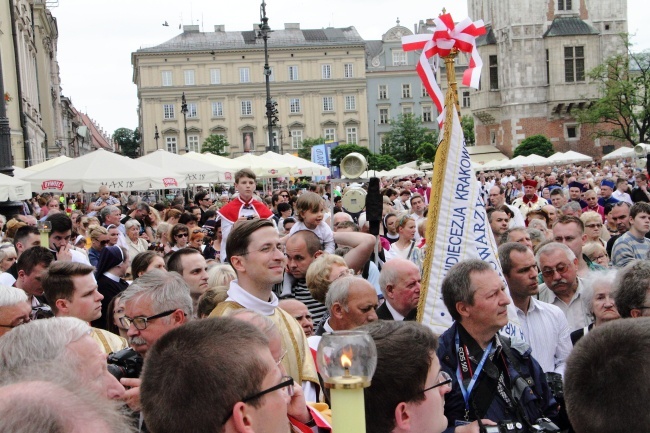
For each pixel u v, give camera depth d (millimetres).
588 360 2516
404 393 3424
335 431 2270
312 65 104375
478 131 81500
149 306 4367
